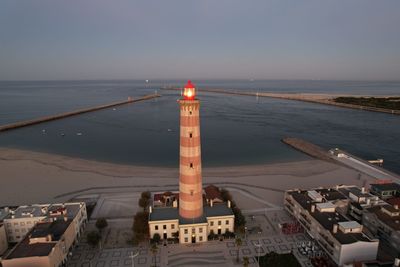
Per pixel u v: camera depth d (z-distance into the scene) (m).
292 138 199.62
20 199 105.06
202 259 69.56
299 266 67.06
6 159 153.00
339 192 94.94
